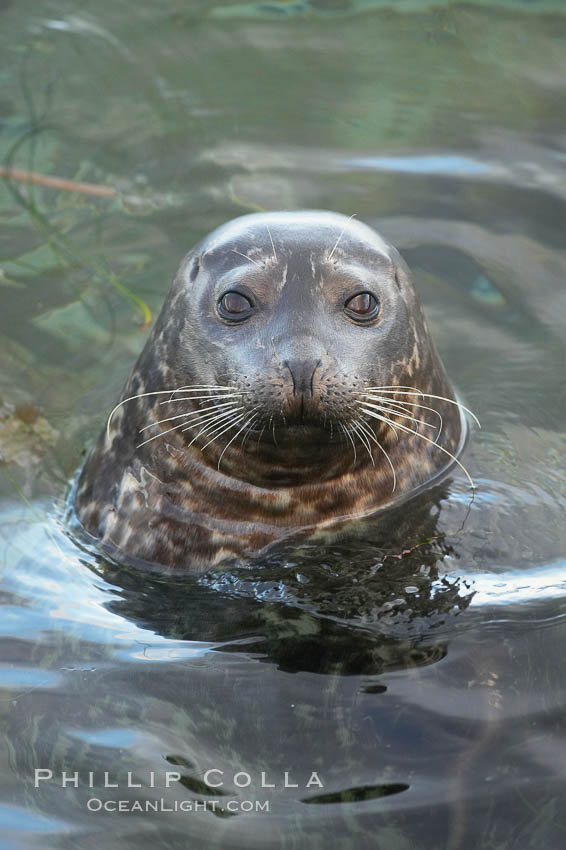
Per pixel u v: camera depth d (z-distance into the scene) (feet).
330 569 22.97
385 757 18.28
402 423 24.35
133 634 21.90
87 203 37.96
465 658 20.22
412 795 17.56
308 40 48.34
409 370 23.95
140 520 24.75
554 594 22.06
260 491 24.20
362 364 21.86
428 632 20.99
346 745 18.54
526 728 18.69
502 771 17.85
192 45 47.65
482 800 17.37
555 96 44.09
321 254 22.34
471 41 48.06
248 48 47.60
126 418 25.76
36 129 41.93
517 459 26.35
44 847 17.29
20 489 27.12
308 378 20.67
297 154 40.52
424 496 24.84
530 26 49.03
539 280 34.06
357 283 22.26
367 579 22.53
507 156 40.22
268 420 21.21
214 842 17.06
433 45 47.83
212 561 24.08
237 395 21.59
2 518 25.94
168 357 24.17
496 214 36.94
